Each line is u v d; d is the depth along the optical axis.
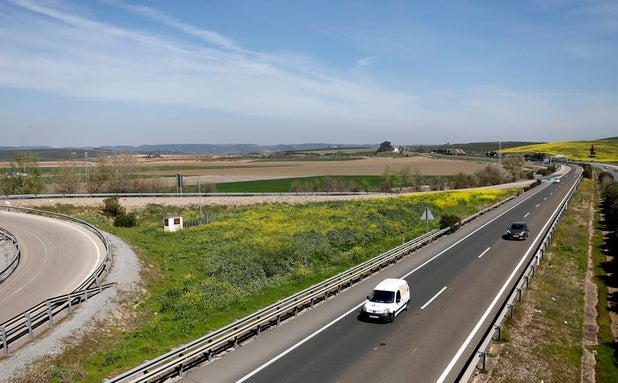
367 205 57.84
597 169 130.75
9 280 24.88
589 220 48.38
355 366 15.33
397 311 20.11
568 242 36.50
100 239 34.91
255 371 15.09
